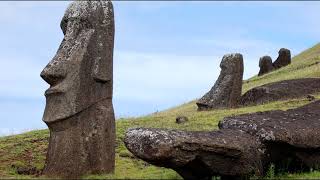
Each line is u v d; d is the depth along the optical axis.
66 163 13.49
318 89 31.86
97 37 14.19
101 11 14.38
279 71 46.56
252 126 14.32
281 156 14.52
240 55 32.62
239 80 32.41
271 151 14.20
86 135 13.80
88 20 14.16
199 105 31.66
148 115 29.41
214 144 12.36
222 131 13.69
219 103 31.17
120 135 20.88
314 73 39.00
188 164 12.29
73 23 14.30
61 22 14.81
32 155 17.73
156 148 11.68
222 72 32.41
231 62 32.28
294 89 31.41
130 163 16.78
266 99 30.61
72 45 14.01
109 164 14.20
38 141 20.09
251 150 13.41
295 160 14.88
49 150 13.73
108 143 14.20
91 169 13.77
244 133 14.05
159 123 24.30
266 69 50.34
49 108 13.68
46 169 13.65
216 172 12.64
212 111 28.59
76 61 13.77
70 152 13.55
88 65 13.95
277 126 14.48
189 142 11.97
